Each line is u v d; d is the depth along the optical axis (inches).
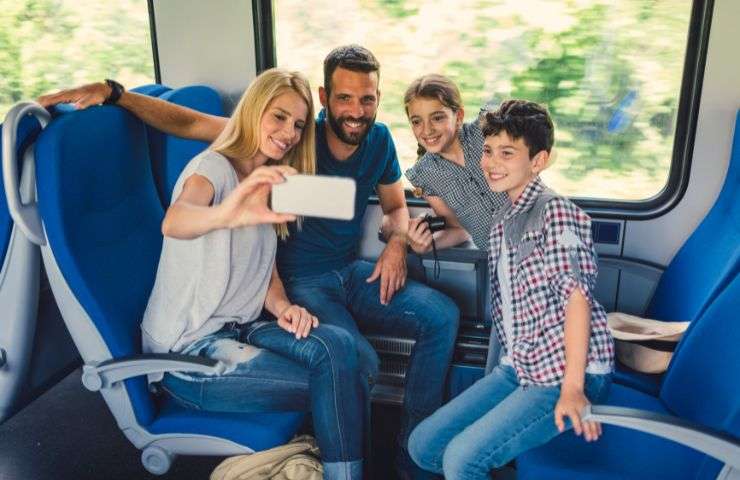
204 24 102.0
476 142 91.7
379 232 98.3
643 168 96.6
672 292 88.5
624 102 94.0
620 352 83.7
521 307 69.2
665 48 90.7
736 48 88.3
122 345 71.0
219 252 72.9
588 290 64.8
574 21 91.6
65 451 98.1
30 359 77.5
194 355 72.5
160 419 73.4
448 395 100.6
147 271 78.7
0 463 95.2
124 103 77.8
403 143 101.9
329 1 97.8
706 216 87.8
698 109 91.4
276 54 102.3
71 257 66.5
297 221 87.0
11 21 107.5
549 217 66.9
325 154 91.1
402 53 97.5
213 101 99.4
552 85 95.0
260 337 77.1
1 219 70.1
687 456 65.9
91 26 106.2
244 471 75.3
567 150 97.9
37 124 68.2
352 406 73.0
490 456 65.5
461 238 97.4
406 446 91.4
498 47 94.6
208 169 71.7
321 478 75.8
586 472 62.9
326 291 92.2
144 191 81.2
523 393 68.0
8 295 73.2
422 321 90.6
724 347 65.8
